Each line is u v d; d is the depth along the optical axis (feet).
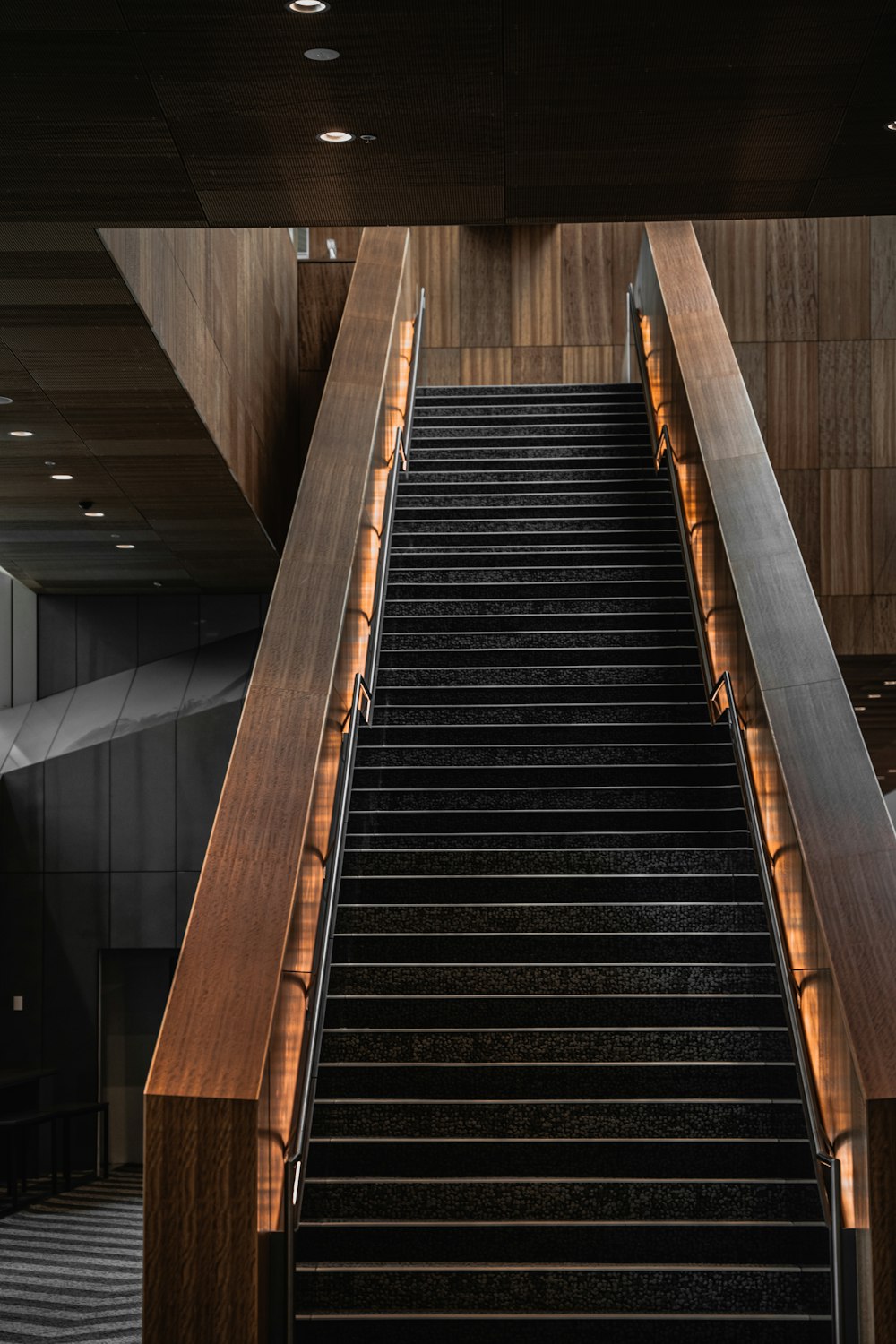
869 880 18.13
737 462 29.37
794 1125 19.13
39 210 19.48
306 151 17.74
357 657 28.04
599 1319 16.78
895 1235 15.23
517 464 39.75
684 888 23.56
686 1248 17.67
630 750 27.61
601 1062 20.34
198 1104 15.52
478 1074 19.97
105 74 15.58
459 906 23.11
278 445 45.19
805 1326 16.69
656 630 31.81
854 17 14.58
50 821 46.44
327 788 22.52
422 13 14.29
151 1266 15.49
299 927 18.81
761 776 23.21
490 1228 17.79
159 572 47.24
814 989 18.37
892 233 48.93
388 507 34.88
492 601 33.04
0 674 50.24
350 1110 19.44
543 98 16.34
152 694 48.52
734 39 14.99
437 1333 16.83
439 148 17.63
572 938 22.44
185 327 28.63
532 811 25.94
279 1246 16.33
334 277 51.39
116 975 46.73
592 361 54.95
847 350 48.85
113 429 31.35
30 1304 26.66
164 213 19.74
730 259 49.24
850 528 48.21
